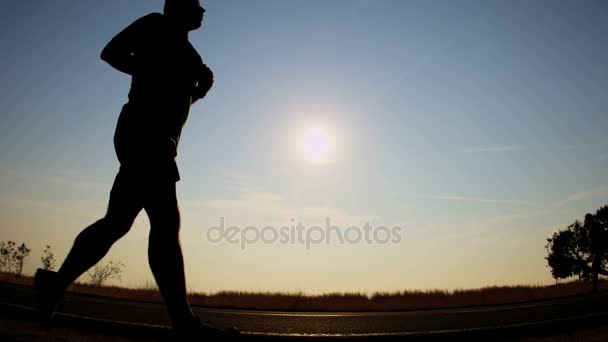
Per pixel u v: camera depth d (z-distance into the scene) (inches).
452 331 178.1
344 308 500.7
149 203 107.8
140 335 160.7
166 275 107.4
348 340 163.6
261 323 250.2
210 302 512.4
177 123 113.7
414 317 307.3
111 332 162.7
